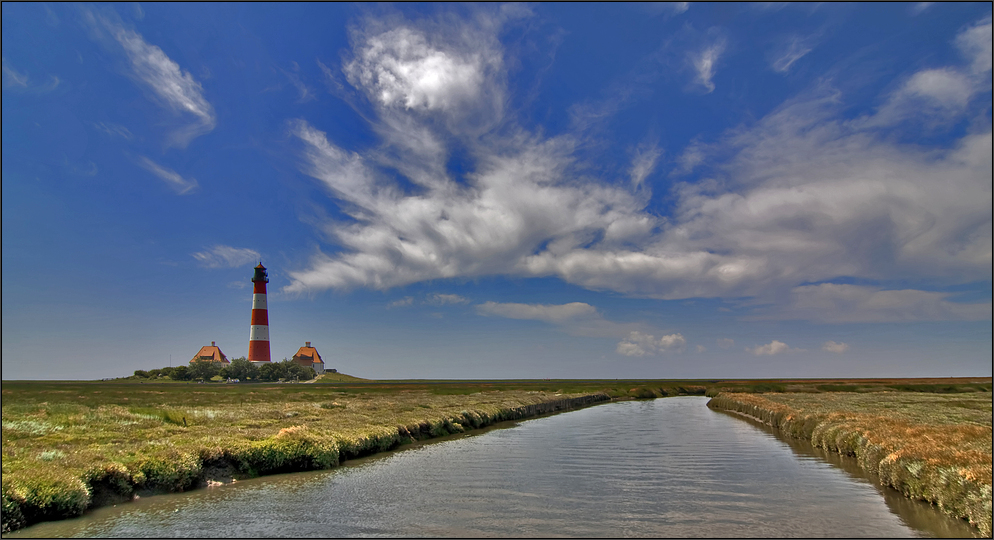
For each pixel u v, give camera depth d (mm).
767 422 51594
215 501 19609
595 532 16000
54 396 58125
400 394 93000
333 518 17484
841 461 28203
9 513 15125
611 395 122938
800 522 16797
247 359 194625
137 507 18344
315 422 37375
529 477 24547
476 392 105188
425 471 26062
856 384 144375
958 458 17984
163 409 39656
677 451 32938
